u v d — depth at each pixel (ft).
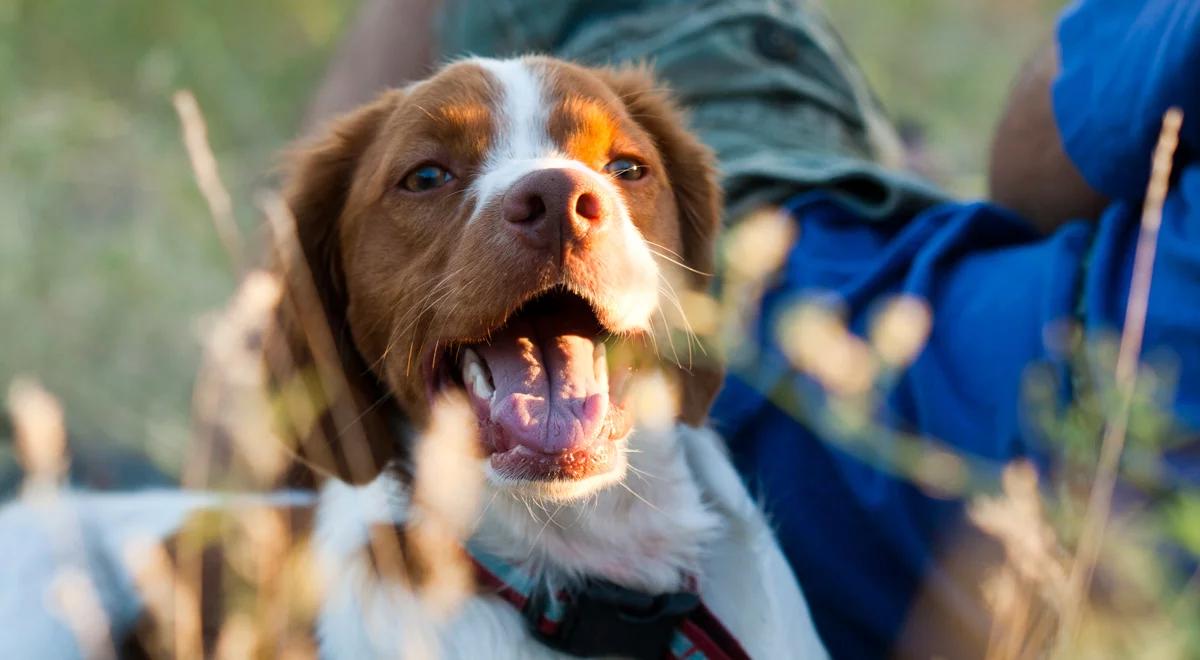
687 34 15.28
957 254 12.26
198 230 18.84
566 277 9.09
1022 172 12.89
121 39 22.76
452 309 9.43
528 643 10.12
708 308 10.56
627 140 10.68
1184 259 10.46
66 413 15.80
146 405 16.53
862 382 9.46
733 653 10.17
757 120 14.82
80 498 12.83
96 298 18.04
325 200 11.25
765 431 11.75
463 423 9.64
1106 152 11.44
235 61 22.99
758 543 10.84
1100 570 9.44
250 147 21.66
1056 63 12.62
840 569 11.33
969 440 10.85
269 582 10.09
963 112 24.63
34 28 22.56
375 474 10.32
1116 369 9.07
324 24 23.38
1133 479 9.73
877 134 16.03
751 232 10.44
